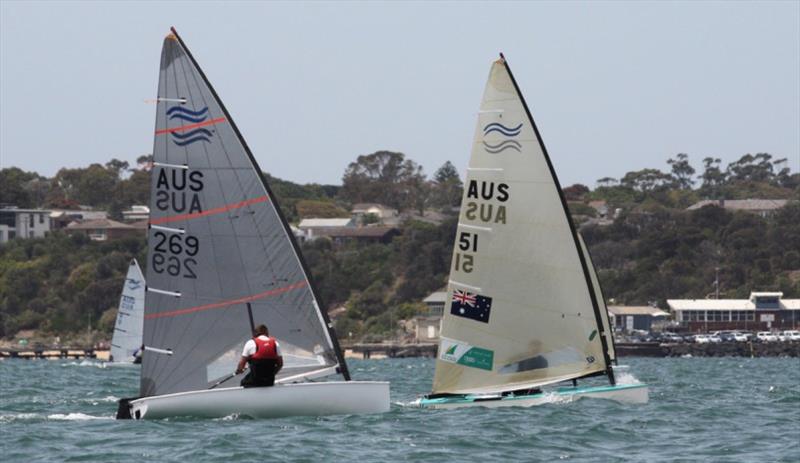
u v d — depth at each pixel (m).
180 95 126.25
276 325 128.75
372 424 128.25
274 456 107.81
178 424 126.25
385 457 108.88
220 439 116.00
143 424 126.88
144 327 128.12
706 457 112.25
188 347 128.12
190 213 127.12
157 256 127.69
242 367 126.19
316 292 129.25
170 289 127.75
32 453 111.12
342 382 131.88
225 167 126.81
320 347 129.88
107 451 111.00
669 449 117.38
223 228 127.44
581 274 146.12
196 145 126.75
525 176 146.12
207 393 127.75
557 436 123.69
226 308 128.00
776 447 119.50
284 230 127.81
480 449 114.75
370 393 134.38
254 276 128.00
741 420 145.62
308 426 125.56
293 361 129.62
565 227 145.62
